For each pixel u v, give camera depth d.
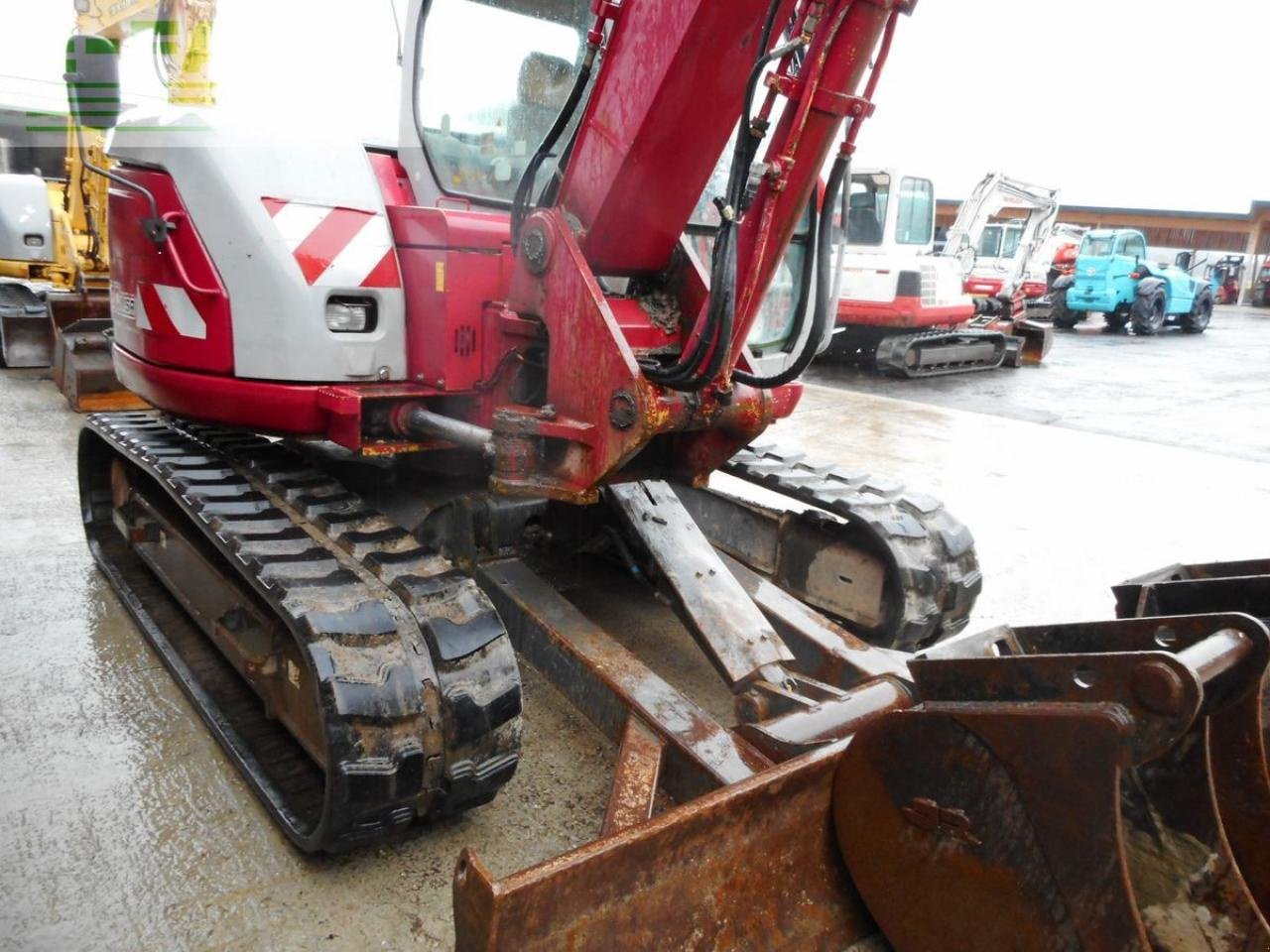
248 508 2.86
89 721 3.02
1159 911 1.93
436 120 3.19
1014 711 1.74
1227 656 1.78
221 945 2.17
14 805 2.60
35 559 4.25
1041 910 1.76
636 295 2.94
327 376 2.90
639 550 3.23
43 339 8.16
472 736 2.32
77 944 2.14
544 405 2.92
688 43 2.32
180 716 3.07
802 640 3.04
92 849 2.45
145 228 2.92
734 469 3.99
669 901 1.80
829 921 2.08
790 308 3.87
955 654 2.21
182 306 2.98
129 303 3.29
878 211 11.41
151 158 3.02
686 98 2.43
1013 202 15.12
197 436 3.63
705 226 3.25
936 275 11.78
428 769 2.29
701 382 2.42
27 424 6.41
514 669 2.43
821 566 3.84
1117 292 19.88
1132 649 2.04
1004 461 7.32
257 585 2.46
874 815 2.00
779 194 2.33
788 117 2.28
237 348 2.90
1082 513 6.05
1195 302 20.83
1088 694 1.69
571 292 2.57
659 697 2.57
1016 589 4.72
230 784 2.74
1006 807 1.79
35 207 8.35
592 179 2.60
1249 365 14.77
